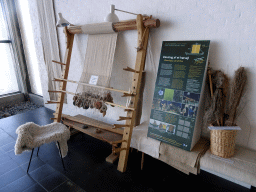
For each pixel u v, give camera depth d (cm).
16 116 333
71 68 280
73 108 302
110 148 227
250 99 141
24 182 166
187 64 152
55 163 195
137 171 184
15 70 413
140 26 165
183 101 151
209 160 136
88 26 206
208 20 148
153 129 167
